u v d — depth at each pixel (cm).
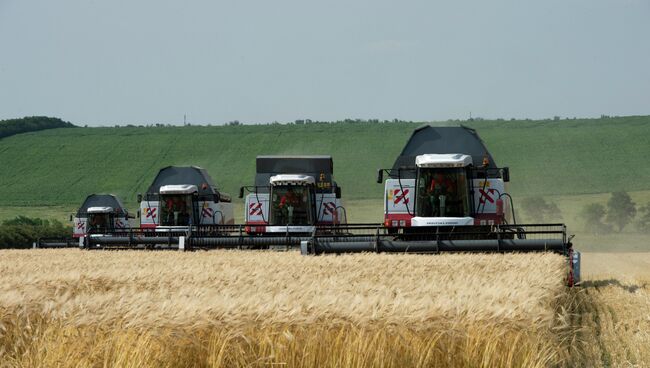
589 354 1831
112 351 1516
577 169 16775
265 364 1516
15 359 1583
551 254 3397
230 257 3953
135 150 19225
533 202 12638
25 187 17062
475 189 4288
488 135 19300
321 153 18650
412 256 3516
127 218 8238
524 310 1591
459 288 1998
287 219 5203
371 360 1522
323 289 2042
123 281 2644
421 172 4247
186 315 1516
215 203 6241
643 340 2005
